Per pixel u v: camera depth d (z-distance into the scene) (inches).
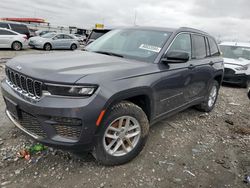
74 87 95.3
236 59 384.8
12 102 111.6
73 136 100.0
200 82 179.9
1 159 114.5
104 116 103.4
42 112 97.2
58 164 115.0
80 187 101.7
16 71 112.5
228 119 206.8
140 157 127.9
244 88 373.7
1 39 617.0
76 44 818.2
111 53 146.3
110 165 116.6
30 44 725.3
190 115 202.4
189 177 115.9
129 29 168.4
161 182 110.2
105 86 101.0
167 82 135.9
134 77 114.9
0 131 140.3
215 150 145.9
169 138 153.7
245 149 151.5
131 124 120.6
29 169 109.7
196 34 179.5
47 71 101.7
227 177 119.3
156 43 143.9
